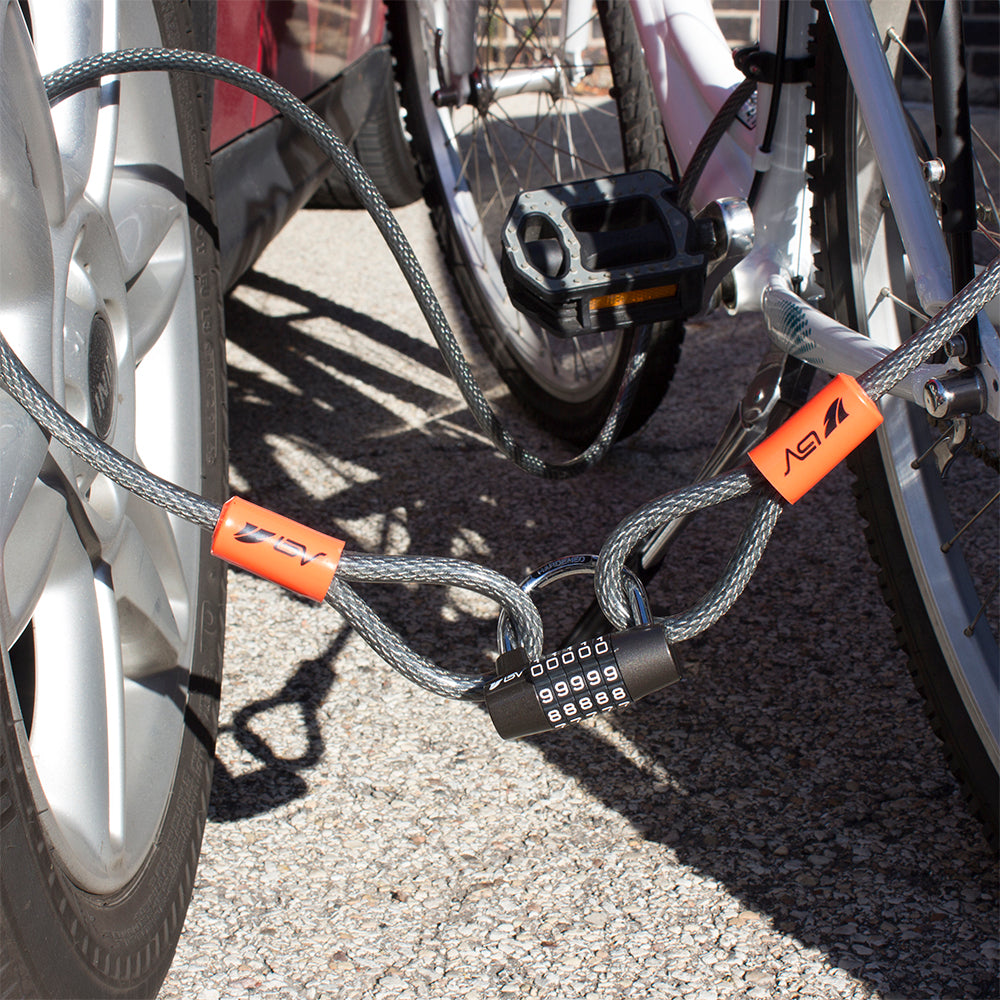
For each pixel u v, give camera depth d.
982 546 1.86
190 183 1.39
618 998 1.11
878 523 1.33
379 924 1.21
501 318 2.32
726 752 1.46
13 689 0.86
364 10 2.24
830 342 1.13
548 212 1.32
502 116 2.53
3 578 0.84
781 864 1.28
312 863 1.29
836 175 1.24
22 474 0.87
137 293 1.28
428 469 2.18
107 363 1.11
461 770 1.43
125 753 1.11
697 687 1.58
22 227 0.89
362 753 1.46
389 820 1.35
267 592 1.81
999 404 0.91
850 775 1.41
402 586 1.82
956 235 0.99
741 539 0.85
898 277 1.28
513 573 1.84
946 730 1.28
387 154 2.93
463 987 1.13
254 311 2.90
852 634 1.68
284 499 2.07
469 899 1.24
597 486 2.11
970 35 4.89
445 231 2.39
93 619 1.05
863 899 1.23
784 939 1.18
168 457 1.30
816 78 1.23
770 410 1.27
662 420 2.37
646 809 1.36
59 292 0.98
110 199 1.21
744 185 1.46
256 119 1.72
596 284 1.26
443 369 2.62
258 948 1.18
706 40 1.56
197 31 1.46
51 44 1.09
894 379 0.80
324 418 2.38
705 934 1.19
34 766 0.90
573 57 2.19
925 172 1.01
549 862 1.29
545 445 2.30
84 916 0.94
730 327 2.85
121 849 1.03
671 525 1.34
